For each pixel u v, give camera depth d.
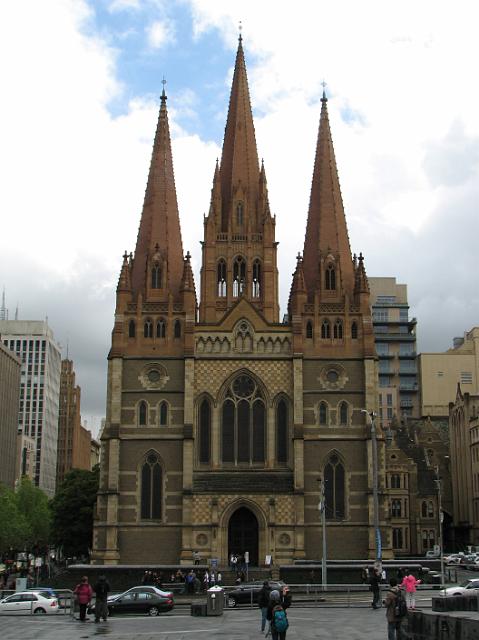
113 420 100.56
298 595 76.12
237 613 62.38
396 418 195.38
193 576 80.81
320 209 110.12
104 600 54.44
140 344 103.56
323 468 100.81
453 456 173.12
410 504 160.75
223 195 117.00
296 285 105.44
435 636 31.23
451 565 115.62
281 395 103.00
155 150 112.50
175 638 43.28
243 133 118.50
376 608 62.22
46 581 95.69
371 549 98.44
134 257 108.12
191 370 101.94
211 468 100.69
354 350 104.06
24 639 43.16
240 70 121.06
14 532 142.12
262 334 104.12
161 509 99.50
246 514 100.44
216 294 113.50
